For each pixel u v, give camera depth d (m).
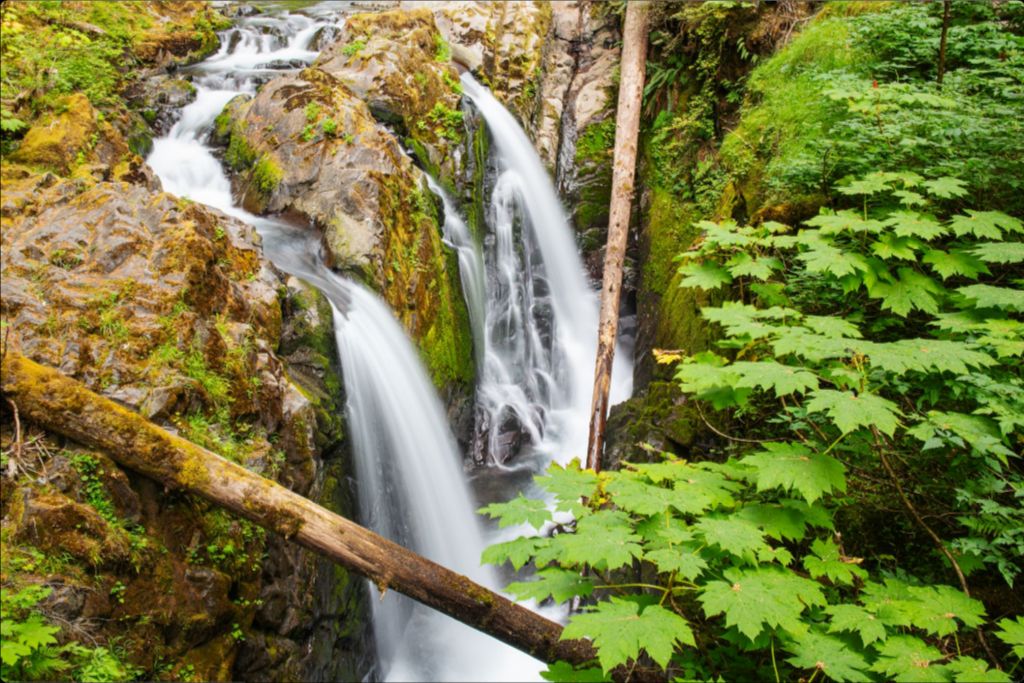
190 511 4.15
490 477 8.11
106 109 7.34
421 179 8.12
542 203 10.62
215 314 5.00
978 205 4.53
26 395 3.83
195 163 7.84
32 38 7.56
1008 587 3.77
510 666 6.01
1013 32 5.89
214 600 4.07
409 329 7.29
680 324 7.42
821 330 3.18
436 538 6.67
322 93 7.85
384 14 10.00
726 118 8.98
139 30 9.23
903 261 4.14
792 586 2.58
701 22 9.05
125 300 4.55
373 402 6.31
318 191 7.29
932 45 5.80
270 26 10.65
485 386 9.05
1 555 3.38
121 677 3.47
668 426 6.66
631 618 2.45
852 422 2.65
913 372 3.60
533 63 11.45
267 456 4.66
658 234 9.12
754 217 5.64
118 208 5.03
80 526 3.61
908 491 4.02
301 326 5.81
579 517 2.89
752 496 3.80
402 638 6.12
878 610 2.80
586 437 9.15
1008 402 3.29
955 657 3.47
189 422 4.39
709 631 3.80
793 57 7.50
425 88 9.11
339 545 4.08
